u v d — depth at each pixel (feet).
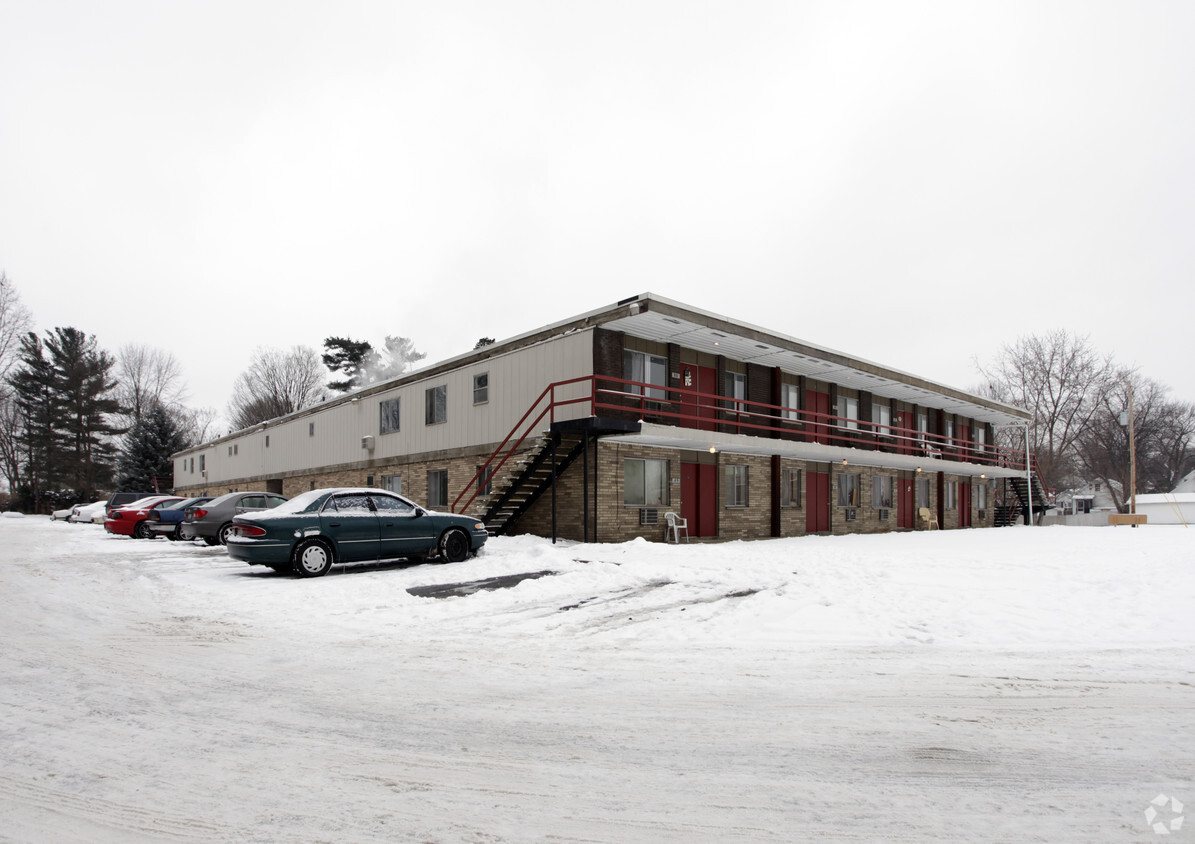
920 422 105.60
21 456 200.64
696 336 63.93
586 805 12.25
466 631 26.63
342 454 96.99
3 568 47.57
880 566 42.29
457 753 14.65
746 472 74.08
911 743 15.10
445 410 76.18
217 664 21.84
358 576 40.57
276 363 241.14
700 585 36.37
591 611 30.22
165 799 12.46
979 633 25.35
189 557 54.85
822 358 74.28
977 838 10.94
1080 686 19.11
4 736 15.57
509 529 64.69
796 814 11.85
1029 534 79.36
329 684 19.65
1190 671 20.45
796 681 19.83
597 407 57.67
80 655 22.99
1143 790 12.70
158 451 181.88
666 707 17.60
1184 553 47.88
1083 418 181.47
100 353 217.97
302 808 12.12
